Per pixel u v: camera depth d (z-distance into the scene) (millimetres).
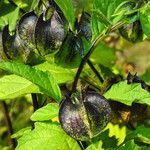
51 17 278
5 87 301
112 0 291
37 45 281
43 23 277
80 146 298
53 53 285
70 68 298
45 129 290
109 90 283
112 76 341
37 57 320
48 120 293
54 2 281
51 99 328
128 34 315
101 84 344
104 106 260
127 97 278
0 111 525
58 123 292
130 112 324
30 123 490
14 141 404
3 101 407
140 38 318
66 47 290
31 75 279
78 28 292
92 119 257
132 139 294
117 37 461
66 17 282
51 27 278
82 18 301
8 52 308
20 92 298
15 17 322
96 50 385
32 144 285
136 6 290
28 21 285
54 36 279
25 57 309
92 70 349
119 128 363
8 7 332
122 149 294
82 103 258
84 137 261
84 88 268
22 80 302
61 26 279
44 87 283
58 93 286
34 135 288
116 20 287
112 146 323
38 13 287
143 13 280
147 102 275
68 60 293
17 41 305
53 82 285
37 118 283
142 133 312
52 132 289
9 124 408
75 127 259
